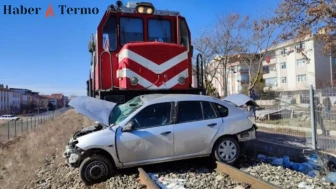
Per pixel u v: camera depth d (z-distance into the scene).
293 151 8.20
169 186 5.90
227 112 7.51
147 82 8.48
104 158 6.68
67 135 17.56
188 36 9.77
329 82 40.44
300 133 10.06
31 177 9.71
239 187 5.67
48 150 14.12
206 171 6.96
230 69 38.12
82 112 7.07
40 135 21.36
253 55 27.42
